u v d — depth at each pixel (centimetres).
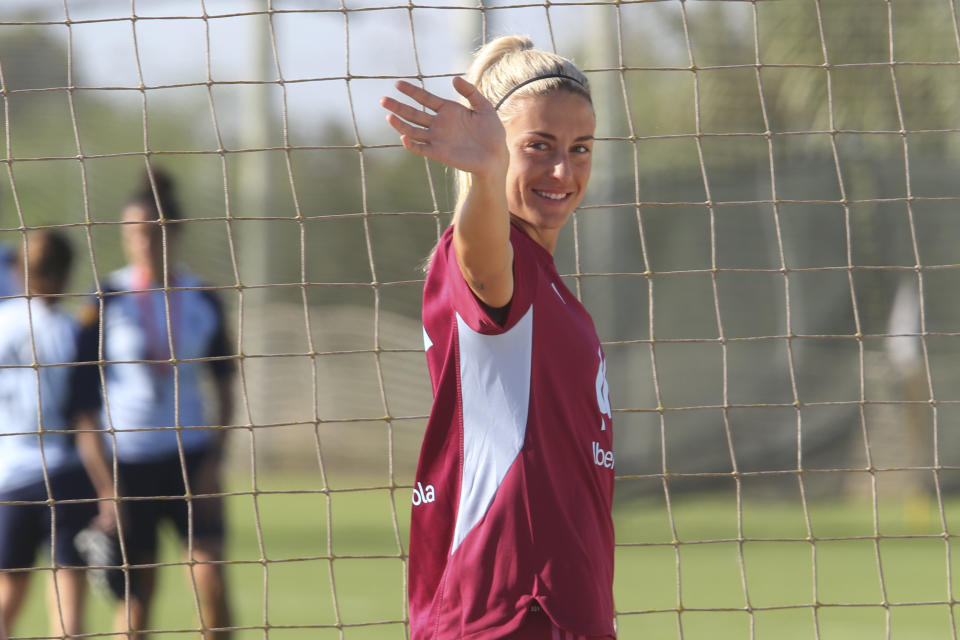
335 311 5225
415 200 5059
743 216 3706
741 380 3731
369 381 5216
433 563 841
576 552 810
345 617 2297
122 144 5219
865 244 3681
